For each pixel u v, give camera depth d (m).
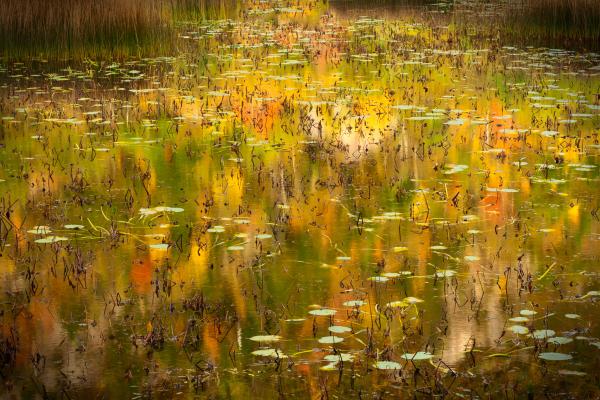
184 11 20.62
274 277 5.70
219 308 5.20
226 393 4.17
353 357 4.53
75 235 6.54
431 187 7.77
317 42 16.95
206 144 9.39
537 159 8.75
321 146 9.25
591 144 9.34
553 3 17.88
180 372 4.40
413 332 4.85
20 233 6.56
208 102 11.55
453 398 4.10
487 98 11.76
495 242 6.35
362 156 8.84
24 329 4.93
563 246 6.25
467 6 23.25
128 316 5.09
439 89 12.38
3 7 15.32
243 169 8.39
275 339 4.75
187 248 6.26
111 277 5.70
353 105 11.35
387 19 20.59
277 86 12.68
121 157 8.85
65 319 5.06
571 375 4.32
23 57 15.30
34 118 10.59
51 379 4.33
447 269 5.82
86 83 12.95
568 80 13.05
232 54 15.59
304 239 6.43
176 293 5.43
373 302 5.30
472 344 4.70
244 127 10.15
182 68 14.22
